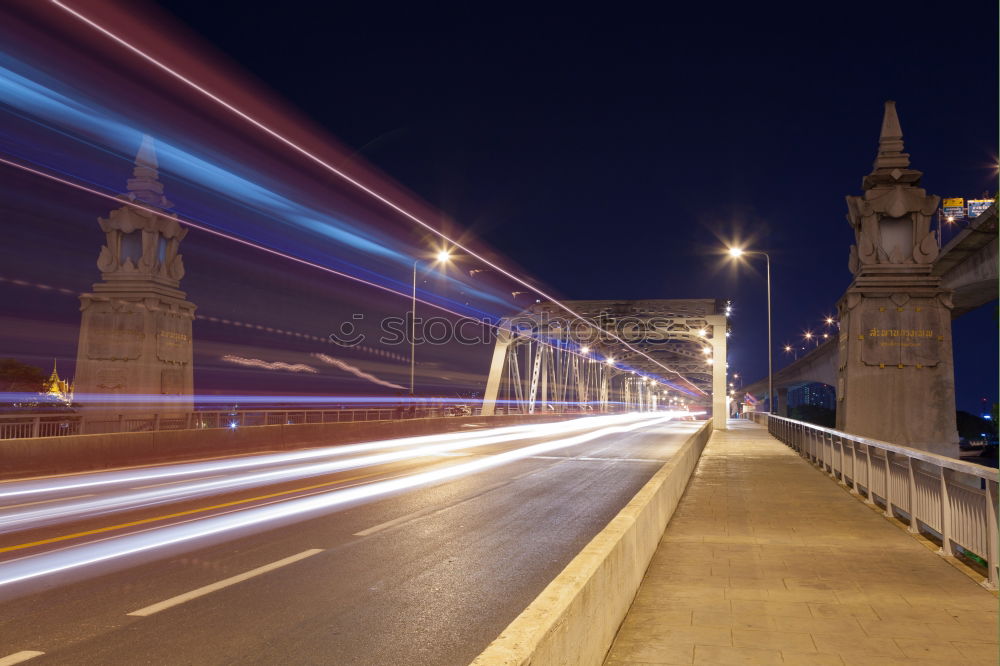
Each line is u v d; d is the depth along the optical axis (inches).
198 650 219.9
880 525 418.0
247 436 984.9
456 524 456.8
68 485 613.6
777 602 258.4
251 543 385.4
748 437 1485.0
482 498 585.0
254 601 274.4
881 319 850.8
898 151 901.2
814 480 658.2
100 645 223.0
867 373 847.7
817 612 246.1
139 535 400.8
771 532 395.2
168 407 1077.8
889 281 855.7
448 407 2370.8
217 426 1069.1
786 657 203.2
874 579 291.6
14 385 2135.8
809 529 404.8
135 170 1093.8
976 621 236.4
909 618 239.5
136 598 275.9
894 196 859.4
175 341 1103.0
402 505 538.6
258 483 655.8
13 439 650.2
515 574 322.7
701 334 2386.8
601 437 1706.4
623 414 5241.1
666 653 205.6
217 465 815.7
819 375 3565.5
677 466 502.9
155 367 1056.2
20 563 332.2
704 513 463.2
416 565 339.3
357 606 269.6
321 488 625.0
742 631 225.9
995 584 274.4
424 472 788.0
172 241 1117.1
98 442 740.7
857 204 882.1
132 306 1048.8
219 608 264.4
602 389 4581.7
